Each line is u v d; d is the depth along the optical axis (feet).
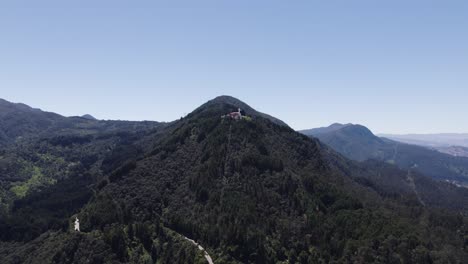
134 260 536.83
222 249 535.19
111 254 539.70
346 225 607.37
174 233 583.17
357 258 539.70
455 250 635.66
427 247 577.43
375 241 563.07
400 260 538.47
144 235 577.02
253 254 526.57
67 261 544.62
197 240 574.15
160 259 543.80
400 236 577.02
